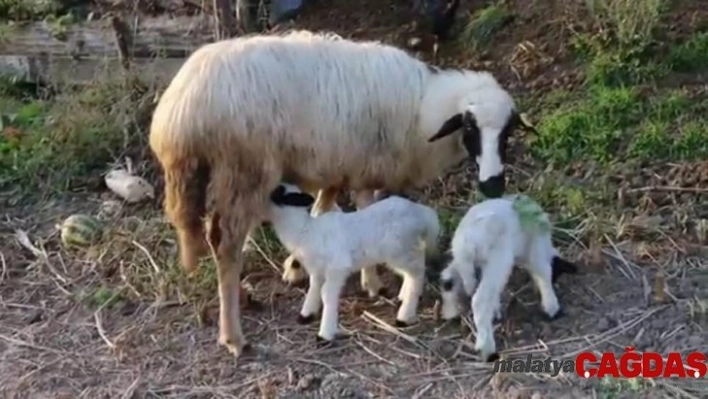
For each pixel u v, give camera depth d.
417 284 4.60
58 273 5.01
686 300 4.66
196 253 4.54
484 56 5.98
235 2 6.14
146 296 4.85
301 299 4.79
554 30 6.00
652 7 5.79
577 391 4.34
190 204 4.48
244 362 4.52
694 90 5.64
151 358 4.57
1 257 5.11
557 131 5.48
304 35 4.68
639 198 5.18
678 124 5.50
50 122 5.76
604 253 4.90
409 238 4.54
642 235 4.98
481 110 4.61
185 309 4.77
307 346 4.57
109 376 4.52
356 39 6.12
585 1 6.05
